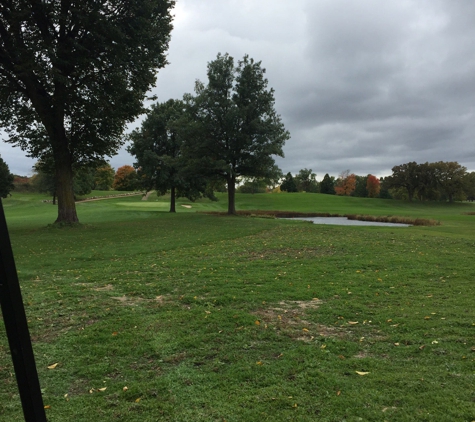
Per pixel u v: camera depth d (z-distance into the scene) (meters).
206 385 3.67
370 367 3.94
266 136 30.69
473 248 12.47
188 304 6.46
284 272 8.91
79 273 9.37
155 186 39.56
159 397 3.47
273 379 3.73
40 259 11.52
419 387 3.47
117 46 17.89
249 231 18.77
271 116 31.70
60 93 18.69
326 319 5.54
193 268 9.58
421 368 3.88
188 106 31.61
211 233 18.12
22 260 11.36
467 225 26.78
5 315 1.84
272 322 5.43
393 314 5.68
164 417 3.15
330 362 4.08
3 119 21.53
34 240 16.11
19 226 23.78
